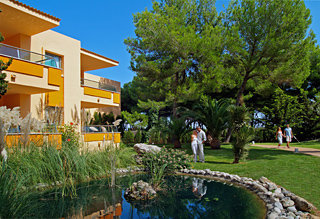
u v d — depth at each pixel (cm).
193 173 901
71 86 1373
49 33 1284
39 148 733
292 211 455
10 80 903
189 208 468
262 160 1002
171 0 2200
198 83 2047
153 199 538
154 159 966
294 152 1191
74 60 1412
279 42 1712
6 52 894
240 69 2036
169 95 1938
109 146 989
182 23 2064
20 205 438
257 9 1830
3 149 511
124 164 1009
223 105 1603
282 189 590
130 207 477
